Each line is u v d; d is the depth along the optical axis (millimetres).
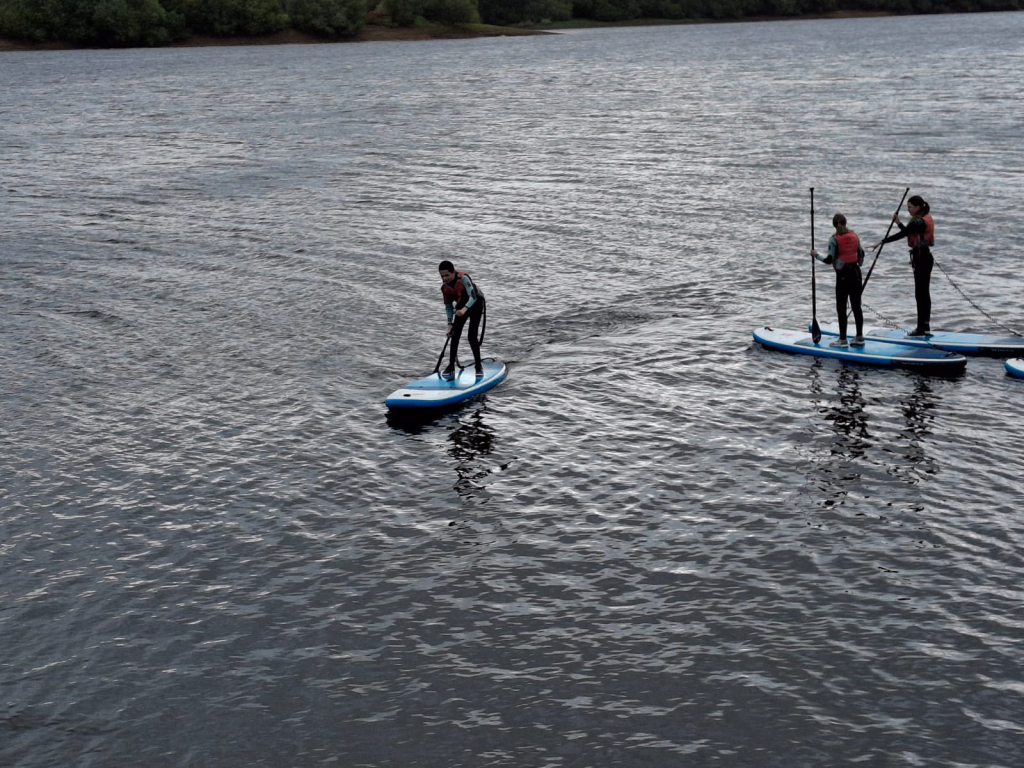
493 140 49531
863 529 12375
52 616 11172
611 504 13242
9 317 22297
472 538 12508
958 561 11602
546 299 22625
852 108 57875
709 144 45781
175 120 61594
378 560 12086
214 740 9312
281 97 75500
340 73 98938
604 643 10406
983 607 10719
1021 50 107375
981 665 9828
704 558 11883
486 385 17297
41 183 40000
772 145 44500
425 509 13281
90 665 10359
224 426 16125
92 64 114750
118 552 12438
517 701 9641
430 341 20000
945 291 22188
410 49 139625
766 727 9188
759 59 107375
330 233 29750
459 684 9891
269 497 13719
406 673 10078
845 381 17281
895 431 15195
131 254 28000
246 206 34375
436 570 11828
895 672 9789
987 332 19516
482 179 38344
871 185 34031
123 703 9812
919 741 8938
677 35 166500
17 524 13156
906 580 11266
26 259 27719
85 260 27469
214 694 9891
